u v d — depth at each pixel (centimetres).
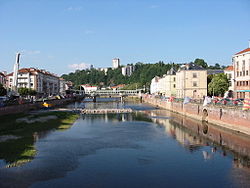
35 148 3781
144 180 2598
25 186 2405
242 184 2477
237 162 3133
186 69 10956
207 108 6425
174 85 13825
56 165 3017
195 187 2425
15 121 6228
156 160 3253
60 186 2422
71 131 5369
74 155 3462
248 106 4569
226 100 5900
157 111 10156
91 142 4275
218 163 3105
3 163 3011
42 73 16600
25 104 9119
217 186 2439
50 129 5516
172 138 4603
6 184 2436
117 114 9144
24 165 2977
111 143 4206
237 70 7450
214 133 4959
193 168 2941
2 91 10138
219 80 9550
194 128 5666
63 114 8338
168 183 2520
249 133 4466
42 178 2608
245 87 7062
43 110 9894
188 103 8044
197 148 3844
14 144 3897
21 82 14938
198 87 10856
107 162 3166
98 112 9875
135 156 3434
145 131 5375
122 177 2670
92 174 2748
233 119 5056
